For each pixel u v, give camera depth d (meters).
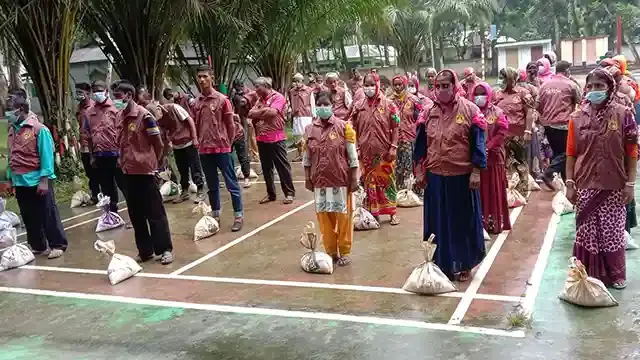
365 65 38.78
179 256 6.34
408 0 19.77
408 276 5.22
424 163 5.04
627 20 40.03
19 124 6.38
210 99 7.10
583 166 4.51
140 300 5.10
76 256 6.65
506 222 6.28
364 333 4.12
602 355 3.56
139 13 11.73
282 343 4.07
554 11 41.66
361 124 6.79
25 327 4.69
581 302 4.28
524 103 7.58
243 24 13.77
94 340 4.35
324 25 16.80
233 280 5.45
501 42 41.94
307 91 12.41
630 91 6.64
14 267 6.34
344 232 5.61
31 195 6.55
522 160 7.79
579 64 37.62
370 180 6.84
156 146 5.96
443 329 4.09
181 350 4.09
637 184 8.18
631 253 5.40
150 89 12.32
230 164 7.22
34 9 10.16
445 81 4.72
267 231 7.12
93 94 7.77
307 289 5.07
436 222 4.95
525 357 3.61
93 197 9.46
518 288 4.76
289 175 8.58
